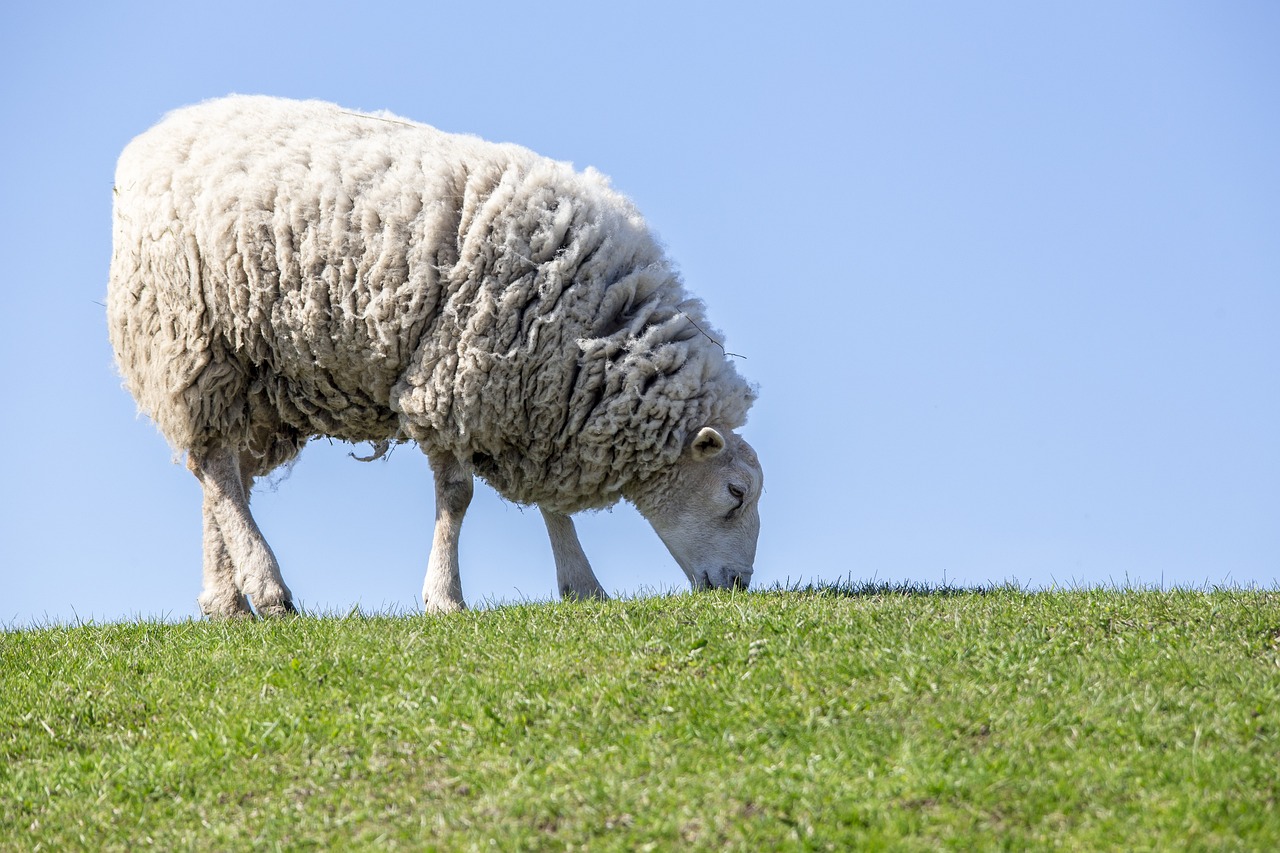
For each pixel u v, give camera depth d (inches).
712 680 692.7
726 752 599.5
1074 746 583.2
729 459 1002.1
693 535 1008.2
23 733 719.7
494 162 936.9
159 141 958.4
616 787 562.3
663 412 953.5
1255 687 645.3
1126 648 730.8
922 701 643.5
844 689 665.6
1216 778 534.9
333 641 820.6
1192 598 856.9
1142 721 603.5
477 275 909.8
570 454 972.6
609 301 945.5
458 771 613.0
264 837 567.5
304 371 941.2
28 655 861.8
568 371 937.5
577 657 748.6
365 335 916.0
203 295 928.3
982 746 588.4
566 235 935.0
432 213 906.1
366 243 901.2
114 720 737.0
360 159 920.3
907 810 525.7
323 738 668.1
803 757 582.9
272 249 908.6
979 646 721.6
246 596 987.3
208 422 960.3
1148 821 506.0
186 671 791.7
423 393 925.2
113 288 970.7
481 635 808.9
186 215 922.1
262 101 978.1
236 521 971.9
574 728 647.1
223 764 653.3
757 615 799.1
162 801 622.5
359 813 577.3
